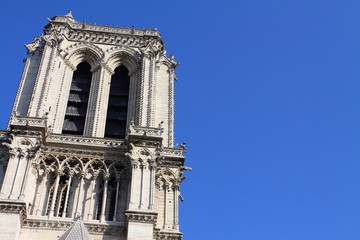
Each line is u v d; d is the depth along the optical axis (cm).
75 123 6675
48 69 6631
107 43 7525
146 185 5509
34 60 6962
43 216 5259
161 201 5666
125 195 5606
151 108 6538
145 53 7269
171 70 7294
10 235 4859
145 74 6969
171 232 5353
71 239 4816
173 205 5650
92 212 5434
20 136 5622
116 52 7419
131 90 7062
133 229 5103
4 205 5016
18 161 5444
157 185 5766
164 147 6091
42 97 6284
